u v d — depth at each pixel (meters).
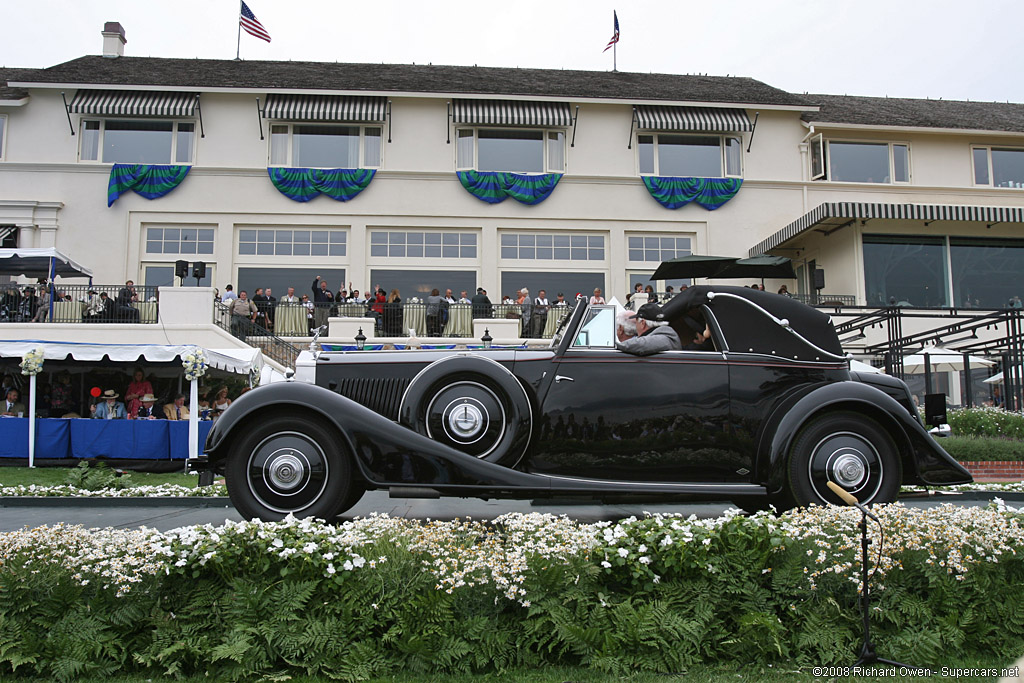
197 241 21.39
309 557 3.07
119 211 21.11
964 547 3.32
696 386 4.85
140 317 17.22
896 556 3.27
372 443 4.37
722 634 3.07
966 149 23.64
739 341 5.01
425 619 2.99
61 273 19.06
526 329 18.91
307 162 22.09
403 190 22.08
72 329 16.73
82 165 21.03
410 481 4.37
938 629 3.12
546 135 22.83
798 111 23.12
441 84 22.86
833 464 4.75
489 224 22.27
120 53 24.48
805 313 5.07
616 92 23.20
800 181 23.00
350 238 21.81
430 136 22.34
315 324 18.38
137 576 3.02
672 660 2.96
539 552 3.16
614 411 4.78
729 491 4.70
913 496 5.67
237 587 2.99
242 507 4.42
